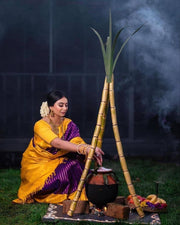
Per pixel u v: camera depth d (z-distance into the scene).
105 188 3.14
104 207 3.35
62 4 8.06
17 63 8.34
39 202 3.73
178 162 6.45
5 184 4.57
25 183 3.84
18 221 3.29
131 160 6.48
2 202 3.82
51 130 3.72
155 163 6.28
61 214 3.31
